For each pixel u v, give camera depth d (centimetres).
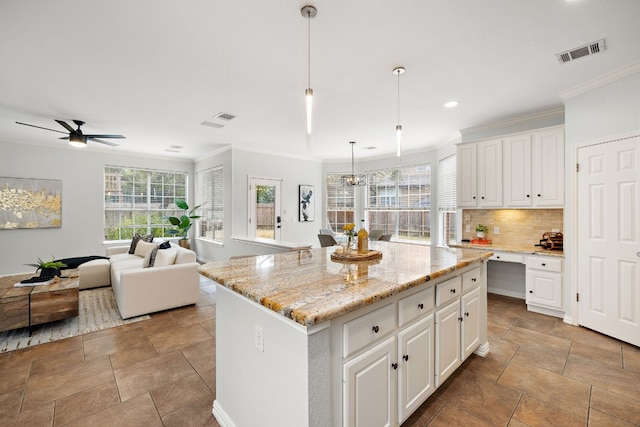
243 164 573
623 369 227
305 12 184
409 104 346
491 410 183
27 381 215
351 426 130
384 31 206
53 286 317
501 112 372
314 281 160
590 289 298
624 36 211
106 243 596
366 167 689
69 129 387
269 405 137
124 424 174
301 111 370
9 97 322
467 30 204
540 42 219
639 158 256
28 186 519
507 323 320
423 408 185
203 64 252
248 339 152
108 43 220
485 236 422
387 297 145
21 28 201
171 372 228
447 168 517
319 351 118
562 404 188
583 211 301
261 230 602
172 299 362
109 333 298
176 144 557
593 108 289
